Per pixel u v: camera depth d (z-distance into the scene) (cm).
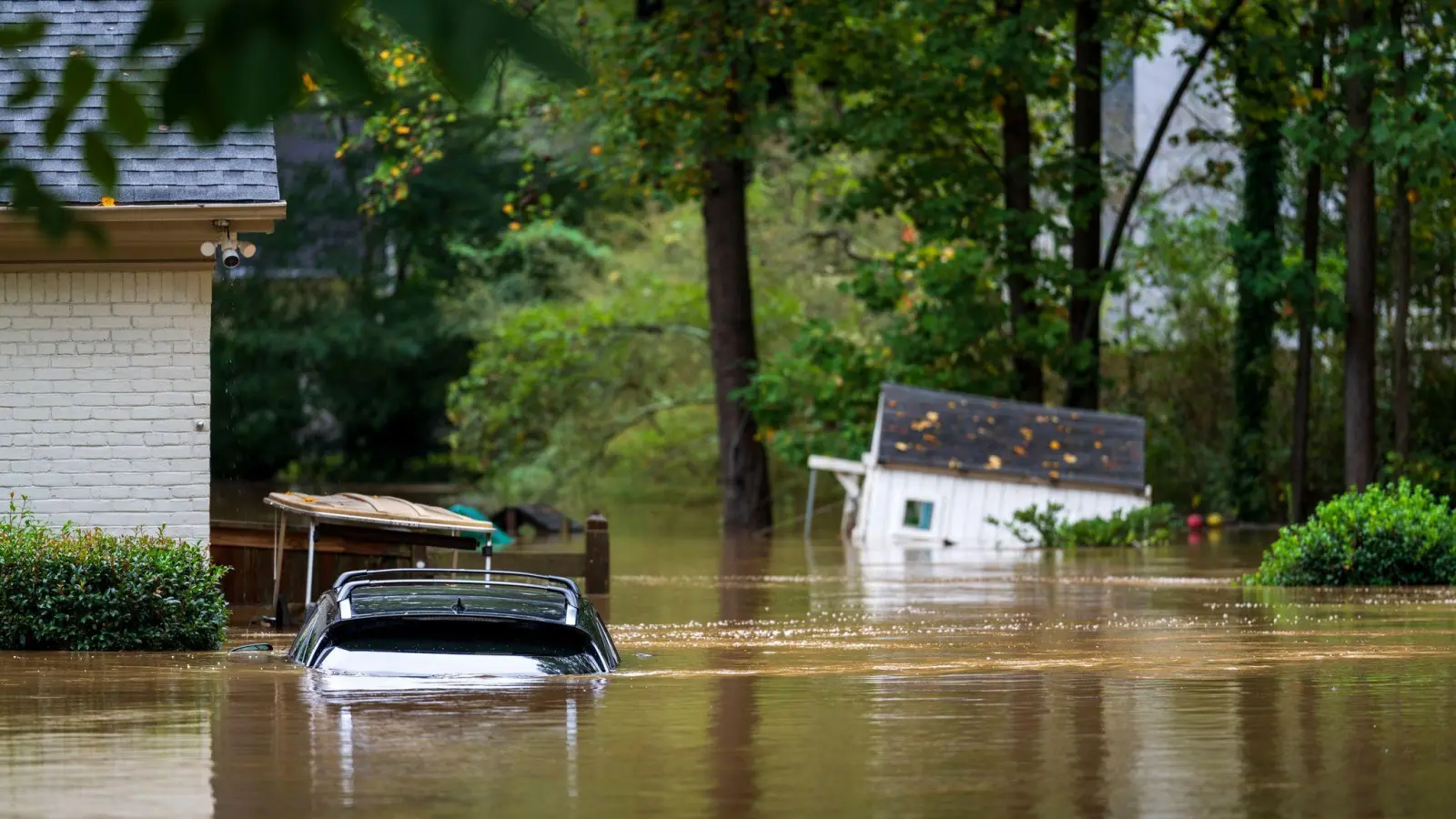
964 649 2786
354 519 3238
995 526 7481
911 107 7994
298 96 795
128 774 1516
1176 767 1559
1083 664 2464
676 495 11419
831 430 9100
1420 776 1508
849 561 5988
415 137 8081
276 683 2152
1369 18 7000
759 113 8256
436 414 13200
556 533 7650
